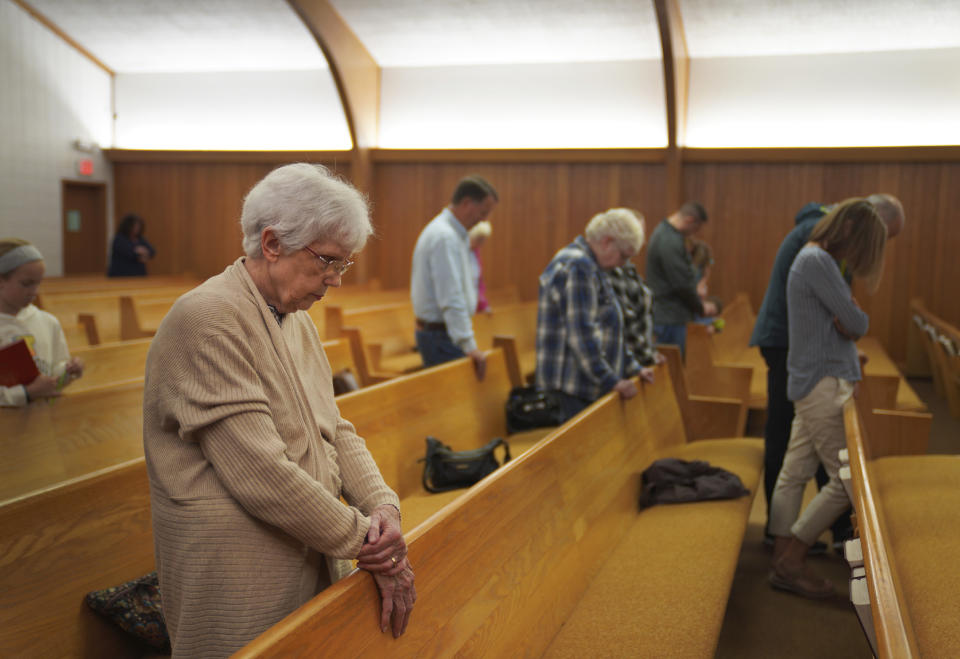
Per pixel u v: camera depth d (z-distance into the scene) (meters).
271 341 1.35
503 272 9.94
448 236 3.79
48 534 1.84
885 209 3.29
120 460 2.92
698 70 9.07
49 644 1.80
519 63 9.66
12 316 2.80
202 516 1.27
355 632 1.36
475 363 3.87
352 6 8.71
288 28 9.33
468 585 1.78
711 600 2.26
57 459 2.68
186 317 1.27
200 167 10.99
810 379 2.92
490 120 9.87
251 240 1.36
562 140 9.66
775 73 8.85
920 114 8.47
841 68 8.64
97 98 11.03
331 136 10.49
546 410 3.99
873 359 6.75
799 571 3.09
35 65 10.16
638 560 2.60
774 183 8.93
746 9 8.00
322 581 1.44
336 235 1.34
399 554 1.41
